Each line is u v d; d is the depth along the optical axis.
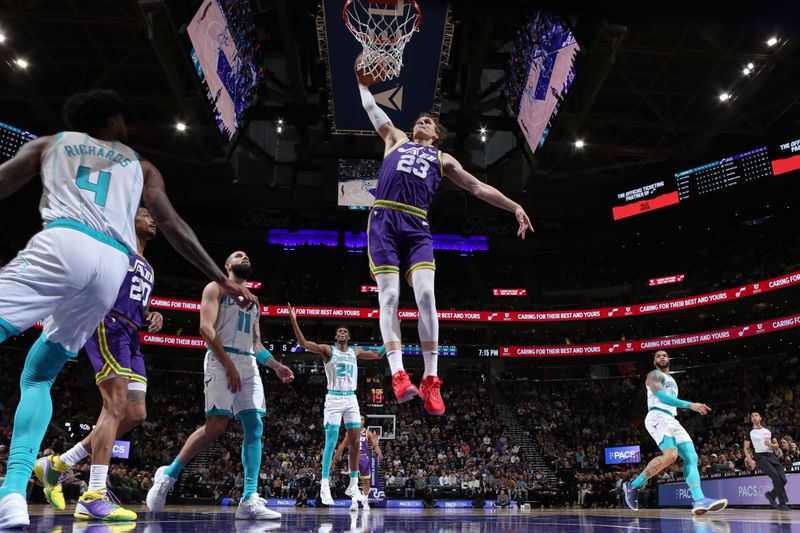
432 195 4.64
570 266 45.03
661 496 19.39
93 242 3.03
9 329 2.80
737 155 32.81
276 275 42.44
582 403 37.38
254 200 38.94
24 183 3.26
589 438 33.75
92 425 28.47
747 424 28.92
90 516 4.21
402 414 34.94
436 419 34.88
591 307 38.94
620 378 39.16
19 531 2.75
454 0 10.89
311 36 25.61
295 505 23.83
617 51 23.59
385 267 4.38
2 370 29.75
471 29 24.67
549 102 22.31
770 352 35.25
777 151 31.55
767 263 36.16
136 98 28.56
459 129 31.84
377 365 37.94
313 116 31.30
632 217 37.72
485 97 30.06
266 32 26.56
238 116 23.73
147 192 3.42
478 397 37.59
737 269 38.09
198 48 18.25
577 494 26.70
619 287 42.91
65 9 22.94
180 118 30.58
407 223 4.48
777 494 12.34
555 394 38.59
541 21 20.86
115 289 3.20
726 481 16.28
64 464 5.82
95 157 3.23
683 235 41.34
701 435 31.11
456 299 42.53
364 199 34.84
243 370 5.70
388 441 31.84
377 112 5.00
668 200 35.19
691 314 37.44
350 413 9.86
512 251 45.06
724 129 32.06
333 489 24.56
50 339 3.22
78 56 26.02
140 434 29.69
